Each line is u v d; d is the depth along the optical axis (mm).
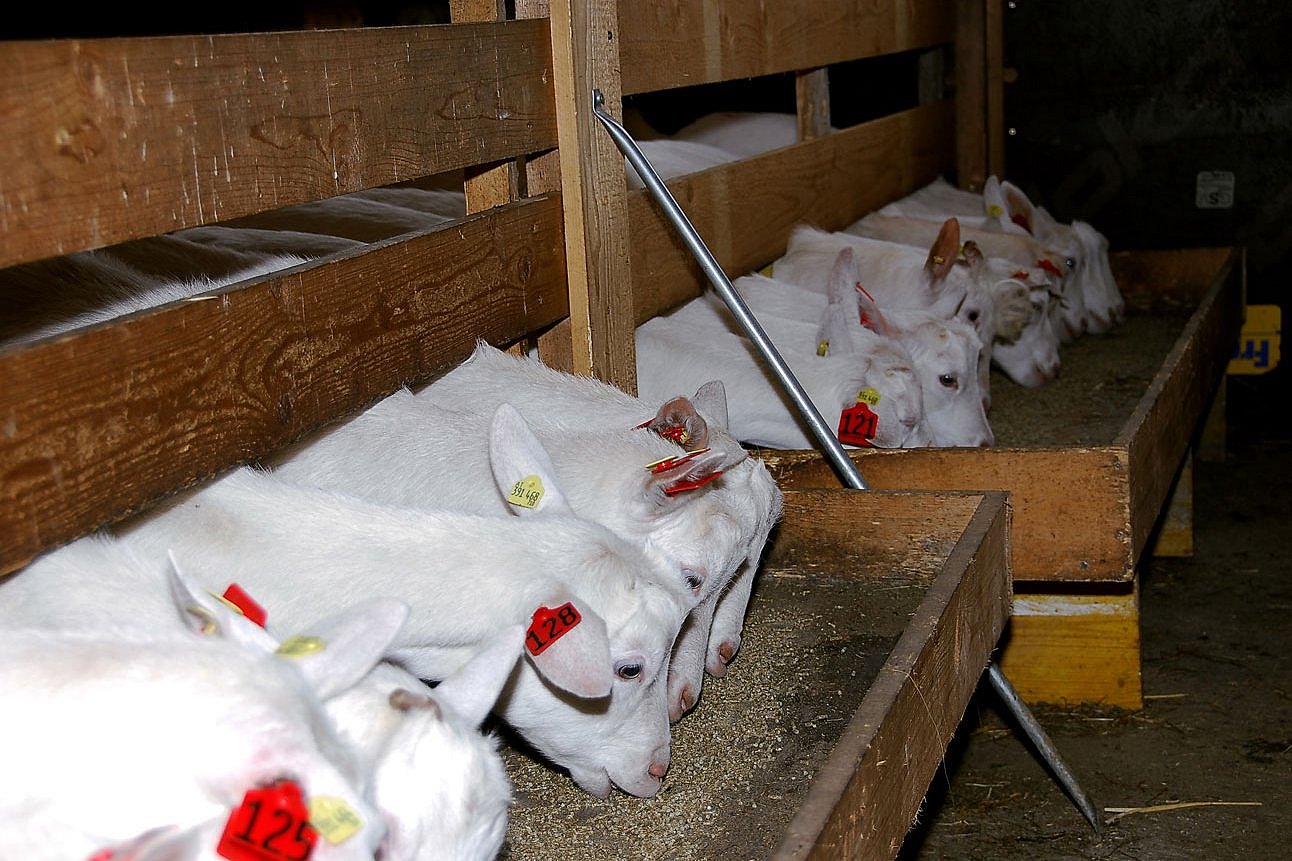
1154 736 4668
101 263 3381
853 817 2377
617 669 2836
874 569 4047
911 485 4297
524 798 3105
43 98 2049
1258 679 5082
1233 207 8305
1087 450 4090
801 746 3219
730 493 3406
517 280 3623
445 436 3383
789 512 4078
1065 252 7348
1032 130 8516
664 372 4852
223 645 1952
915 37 7484
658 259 4570
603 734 2938
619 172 4086
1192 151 8297
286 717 1831
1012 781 4434
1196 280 8047
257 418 2580
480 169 3764
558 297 3887
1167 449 5055
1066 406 6172
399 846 2023
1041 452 4129
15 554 2041
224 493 2781
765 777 3098
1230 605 5820
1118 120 8367
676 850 2830
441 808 2086
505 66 3484
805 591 4051
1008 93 8508
